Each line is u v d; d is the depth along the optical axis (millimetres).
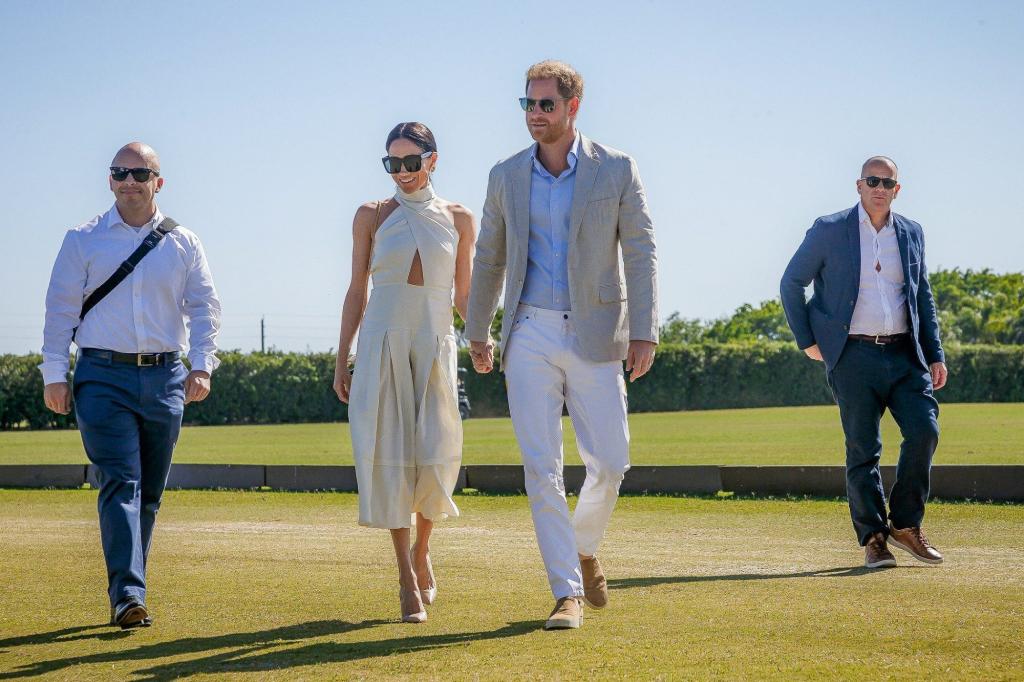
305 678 3666
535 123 4625
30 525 8312
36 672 3855
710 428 22812
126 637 4434
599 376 4668
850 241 6223
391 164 5102
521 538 7238
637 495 9719
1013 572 5609
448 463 5129
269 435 24922
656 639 4062
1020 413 27625
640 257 4645
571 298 4609
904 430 6027
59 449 20031
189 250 5148
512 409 4664
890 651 3801
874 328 6168
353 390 5070
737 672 3547
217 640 4340
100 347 4977
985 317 87125
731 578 5566
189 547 6938
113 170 5039
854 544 6828
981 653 3756
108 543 4742
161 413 5027
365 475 4938
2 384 33906
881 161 6172
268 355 38000
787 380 41875
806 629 4176
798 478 9383
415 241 5117
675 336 76938
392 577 5805
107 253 5004
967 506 8305
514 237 4684
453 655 3916
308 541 7203
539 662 3754
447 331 5215
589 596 4781
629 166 4664
